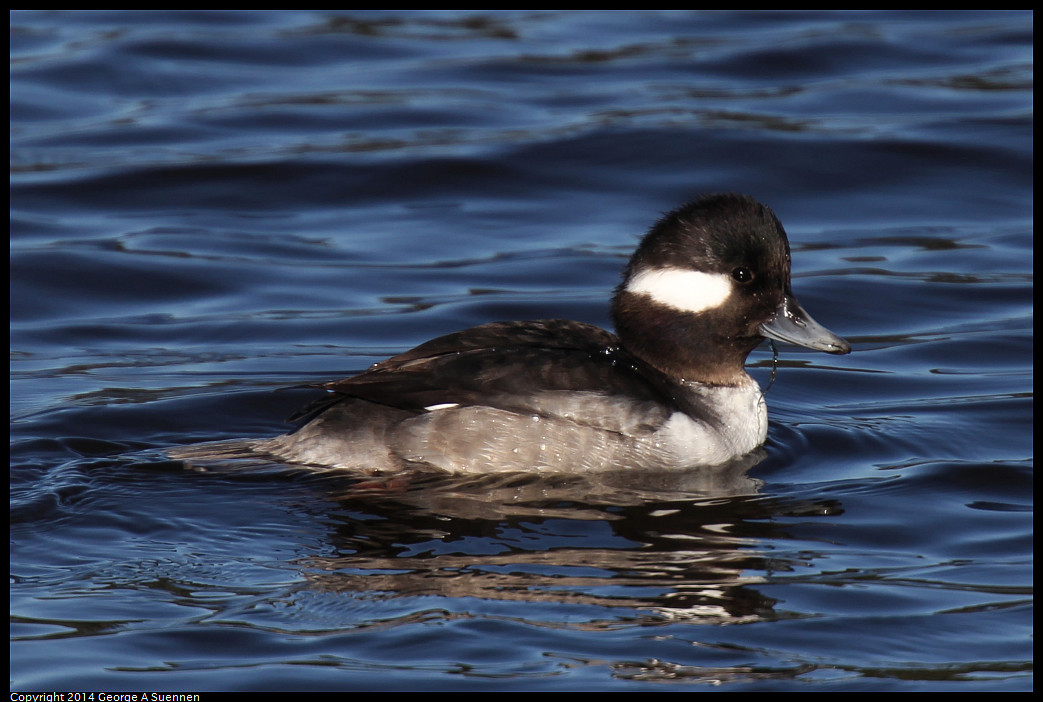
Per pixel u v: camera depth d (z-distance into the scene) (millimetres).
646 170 19688
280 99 22062
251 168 19594
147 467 11188
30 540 9883
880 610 8844
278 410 12938
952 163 19766
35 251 17094
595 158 19969
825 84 22562
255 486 10883
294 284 16562
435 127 21109
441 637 8422
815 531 10195
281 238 17875
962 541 10031
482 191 19281
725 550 9781
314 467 11133
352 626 8586
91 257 16969
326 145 20453
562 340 11742
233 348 14789
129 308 15906
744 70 23156
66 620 8688
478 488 10898
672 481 11172
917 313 15898
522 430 11047
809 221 18500
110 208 18609
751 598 9000
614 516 10406
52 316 15625
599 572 9383
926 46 23922
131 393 13289
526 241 17875
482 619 8648
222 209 18688
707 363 11992
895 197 19062
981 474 11438
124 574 9352
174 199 18844
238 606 8875
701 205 11961
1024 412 12969
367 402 11297
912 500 10844
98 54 23375
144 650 8320
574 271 16891
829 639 8453
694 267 11805
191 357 14523
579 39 24859
